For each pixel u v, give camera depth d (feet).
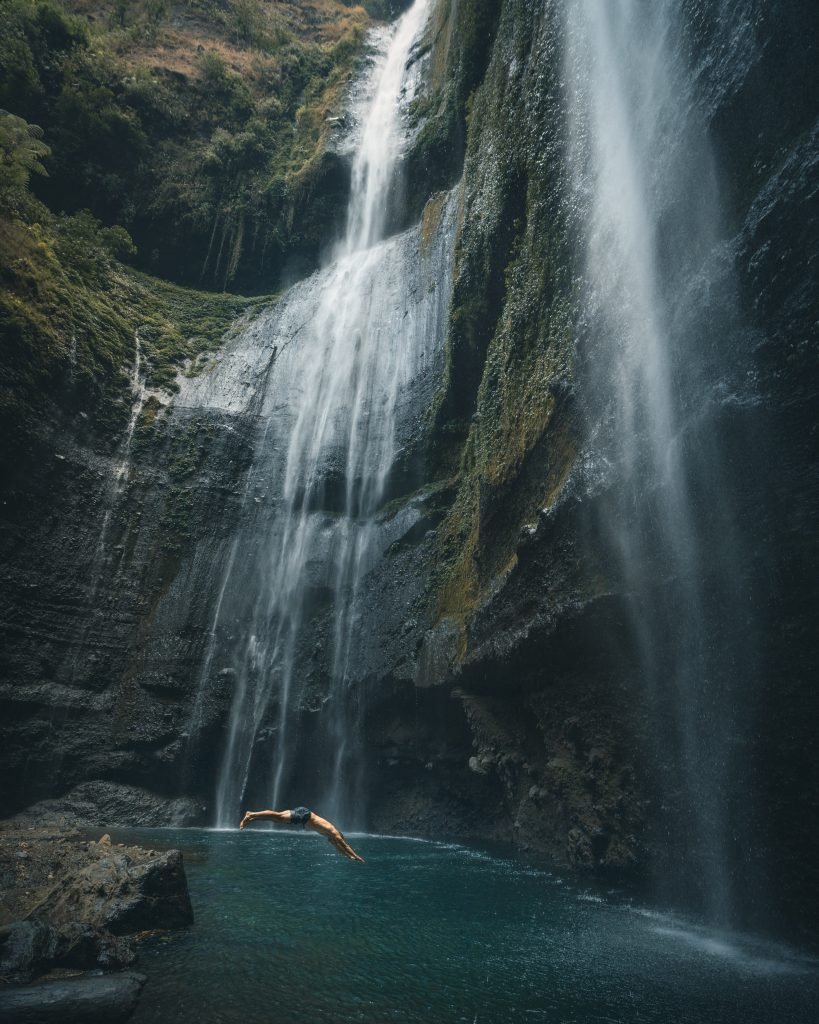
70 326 72.69
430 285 79.51
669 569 30.32
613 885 34.42
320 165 102.63
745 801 27.17
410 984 20.25
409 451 70.54
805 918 24.76
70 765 58.75
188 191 103.55
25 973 19.24
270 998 18.70
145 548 69.62
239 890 31.94
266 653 67.05
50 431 66.90
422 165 92.63
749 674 26.91
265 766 62.44
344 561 68.69
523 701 45.57
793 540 24.95
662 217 33.22
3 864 29.60
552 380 41.14
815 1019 18.35
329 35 132.87
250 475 77.20
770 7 27.30
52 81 98.22
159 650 64.95
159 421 77.15
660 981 21.20
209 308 95.20
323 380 82.89
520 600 41.86
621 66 39.01
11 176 74.38
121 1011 17.31
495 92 61.26
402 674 57.36
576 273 41.57
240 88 113.50
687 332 29.78
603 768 35.91
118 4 118.83
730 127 29.60
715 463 27.55
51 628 61.87
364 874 36.86
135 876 25.54
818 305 24.06
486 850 46.37
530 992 19.97
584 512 35.63
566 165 44.65
